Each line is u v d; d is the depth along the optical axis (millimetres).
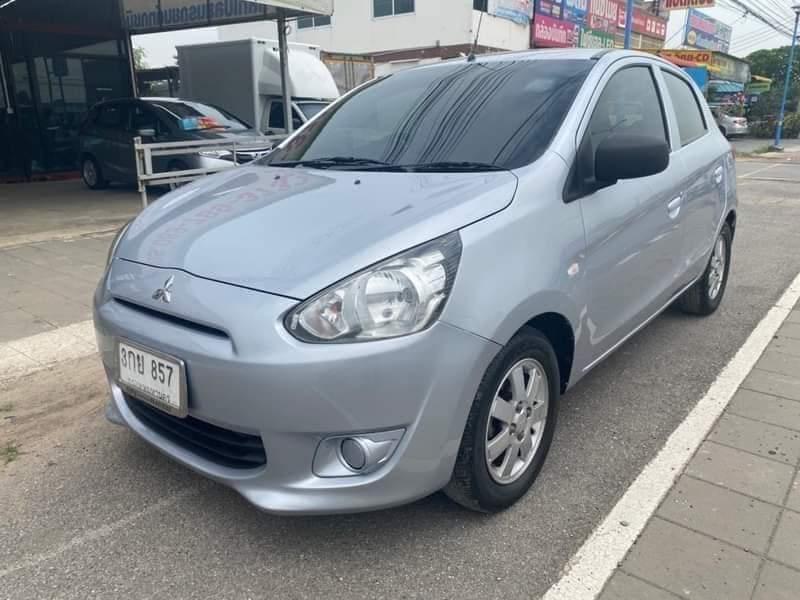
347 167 2971
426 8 23594
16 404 3498
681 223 3648
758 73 56156
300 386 1981
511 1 23938
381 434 2074
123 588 2199
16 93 12102
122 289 2428
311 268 2102
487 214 2312
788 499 2621
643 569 2246
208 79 12586
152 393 2287
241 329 2033
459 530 2459
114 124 10859
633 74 3453
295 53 12789
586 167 2766
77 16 12469
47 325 4559
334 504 2096
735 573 2223
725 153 4457
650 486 2717
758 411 3350
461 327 2115
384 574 2250
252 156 8953
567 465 2887
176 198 3006
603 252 2816
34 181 12617
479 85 3223
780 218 9180
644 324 3543
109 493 2721
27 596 2168
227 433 2242
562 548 2363
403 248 2119
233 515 2570
